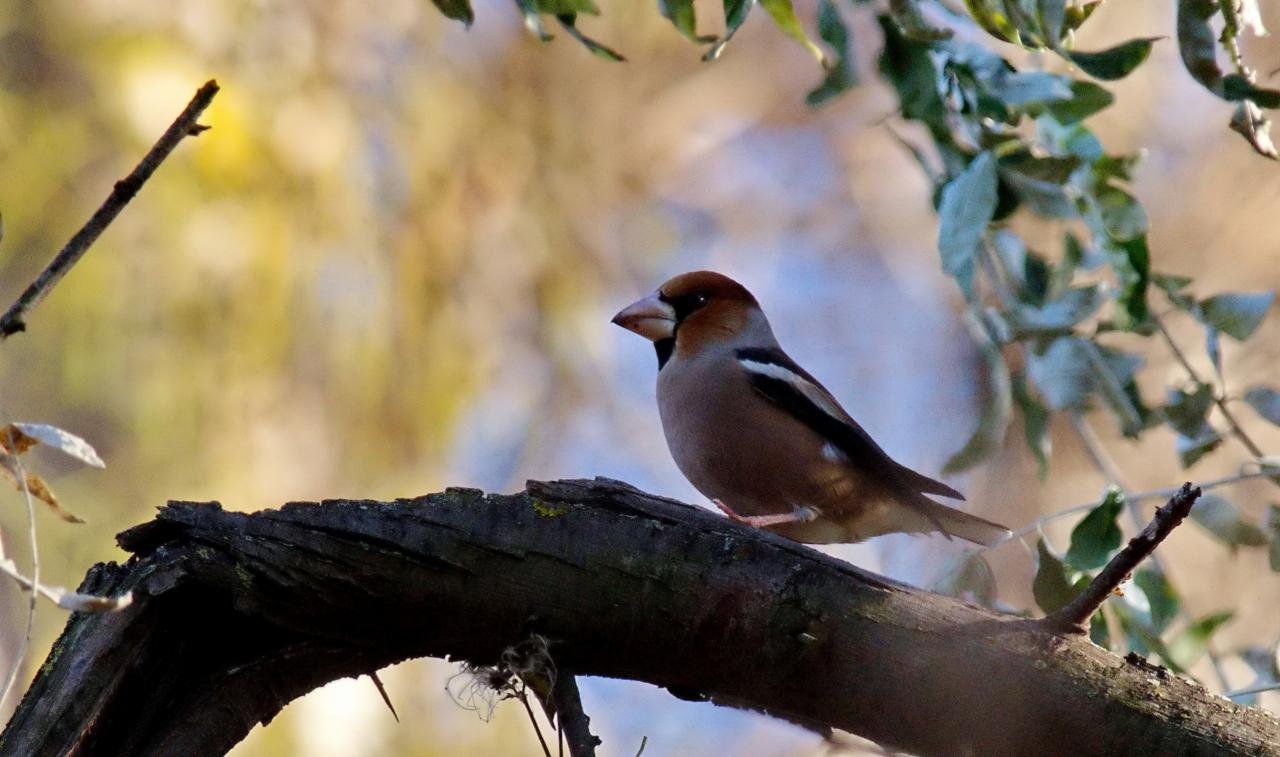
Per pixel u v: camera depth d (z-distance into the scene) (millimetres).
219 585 4879
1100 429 13758
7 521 11516
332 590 4883
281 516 4918
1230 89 5316
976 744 4707
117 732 4934
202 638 5020
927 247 17438
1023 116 7227
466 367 13422
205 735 4996
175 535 4949
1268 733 4461
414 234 13219
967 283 6434
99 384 12219
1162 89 14469
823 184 17891
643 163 15977
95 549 11750
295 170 12406
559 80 14859
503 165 14125
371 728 11234
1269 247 14195
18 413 12203
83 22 12141
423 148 13352
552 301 14336
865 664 4750
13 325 4449
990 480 14680
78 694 4766
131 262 12180
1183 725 4496
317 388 12711
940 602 4750
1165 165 14523
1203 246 14297
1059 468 14195
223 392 12305
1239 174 14352
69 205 12250
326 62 12719
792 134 17812
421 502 4965
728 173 17703
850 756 5438
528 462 14914
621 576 4883
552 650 5000
